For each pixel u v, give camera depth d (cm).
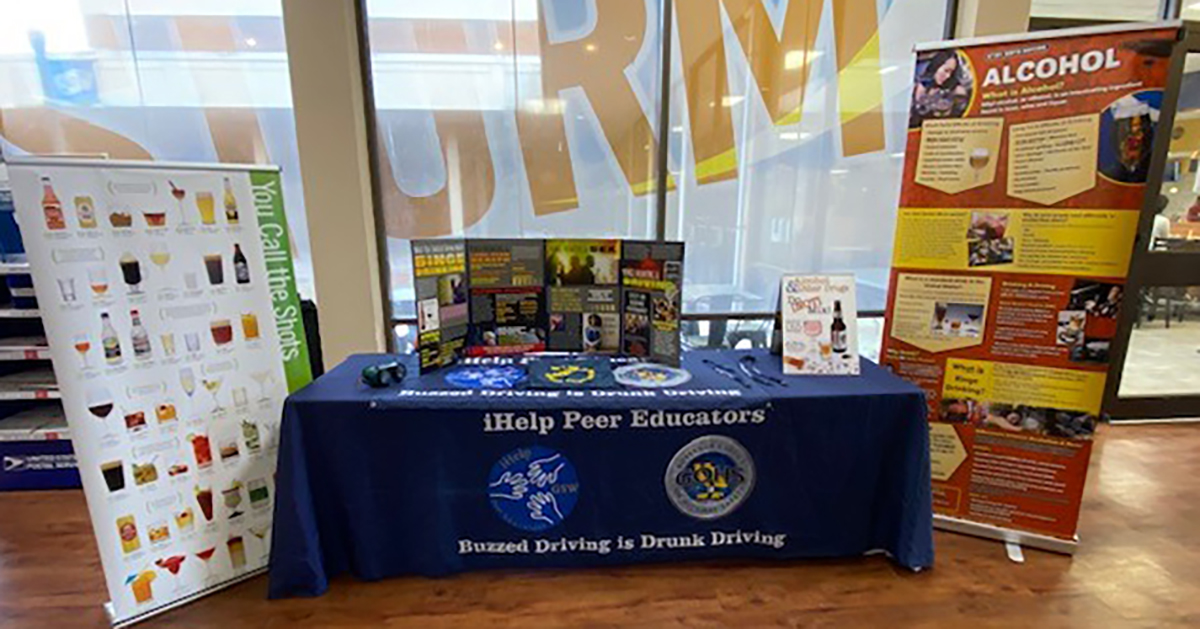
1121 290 179
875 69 301
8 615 168
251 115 280
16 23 256
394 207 295
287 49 258
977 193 195
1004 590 180
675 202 308
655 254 196
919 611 170
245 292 177
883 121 307
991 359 201
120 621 161
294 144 286
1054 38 177
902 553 184
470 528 180
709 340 329
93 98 268
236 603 172
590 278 205
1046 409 195
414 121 286
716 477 180
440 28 278
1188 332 328
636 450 176
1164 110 287
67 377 147
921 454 178
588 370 192
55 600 175
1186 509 230
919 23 296
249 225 176
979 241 197
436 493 174
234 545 181
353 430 167
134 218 154
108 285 151
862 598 176
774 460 180
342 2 255
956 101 194
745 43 292
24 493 243
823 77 299
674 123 298
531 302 207
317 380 183
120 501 158
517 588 179
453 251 194
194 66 272
